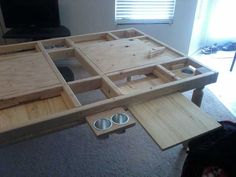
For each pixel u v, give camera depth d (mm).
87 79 1152
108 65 1297
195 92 1336
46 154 1751
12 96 1016
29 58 1356
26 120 937
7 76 1168
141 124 943
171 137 882
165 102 1071
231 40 3771
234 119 2158
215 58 3453
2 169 1626
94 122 915
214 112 2252
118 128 897
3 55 1523
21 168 1635
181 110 1023
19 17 2623
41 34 2561
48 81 1130
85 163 1685
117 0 2984
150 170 1642
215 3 3426
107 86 1123
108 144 1853
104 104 960
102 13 3029
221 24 3605
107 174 1605
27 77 1161
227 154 1063
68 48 1529
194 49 3623
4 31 2877
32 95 1049
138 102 1051
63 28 2752
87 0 2916
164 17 3174
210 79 1237
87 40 1813
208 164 1120
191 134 899
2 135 818
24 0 2533
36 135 887
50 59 1353
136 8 3080
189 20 3158
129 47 1538
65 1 2879
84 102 2277
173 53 1500
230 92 2596
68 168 1643
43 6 2602
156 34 3266
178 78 1193
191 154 1193
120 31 1906
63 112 904
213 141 1175
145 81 1265
